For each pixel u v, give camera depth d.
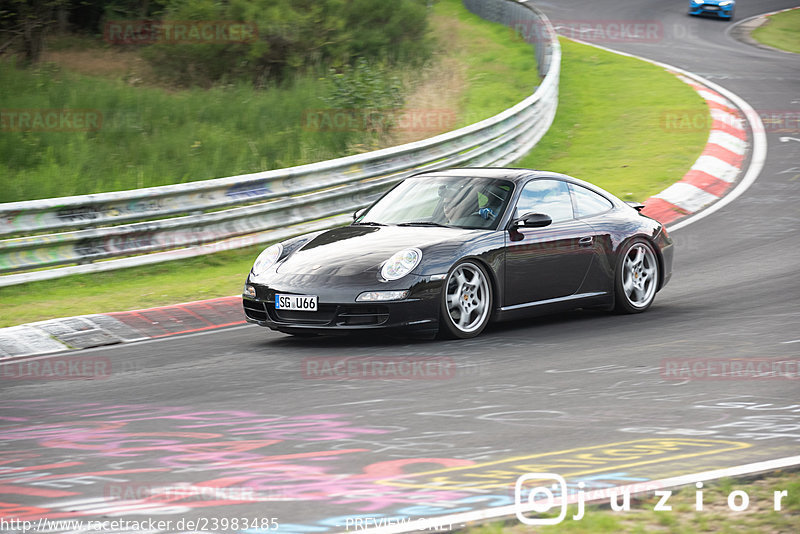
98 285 37.16
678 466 15.20
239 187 41.84
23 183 48.88
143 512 13.61
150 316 31.12
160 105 66.56
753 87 82.88
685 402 19.45
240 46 77.56
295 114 66.06
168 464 15.98
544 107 67.56
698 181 53.81
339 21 81.12
